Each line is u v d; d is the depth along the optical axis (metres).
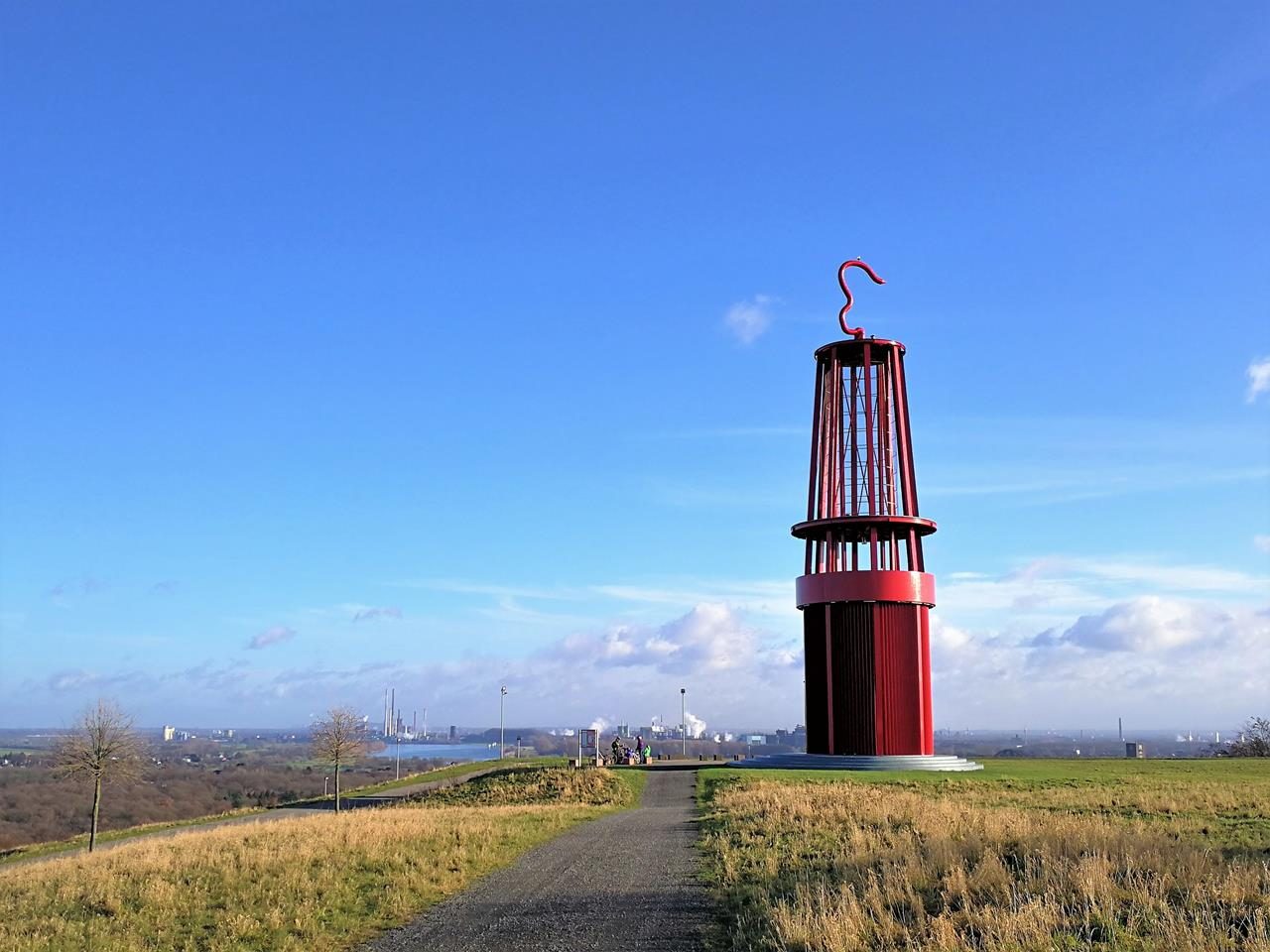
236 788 145.38
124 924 20.77
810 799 38.22
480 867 25.72
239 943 18.61
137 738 48.16
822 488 67.25
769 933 16.66
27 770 154.38
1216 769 62.62
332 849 28.28
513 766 83.50
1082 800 39.25
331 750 61.84
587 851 28.50
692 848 28.69
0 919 21.86
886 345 66.56
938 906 17.48
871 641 63.91
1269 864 19.84
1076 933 15.12
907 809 33.12
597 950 16.78
